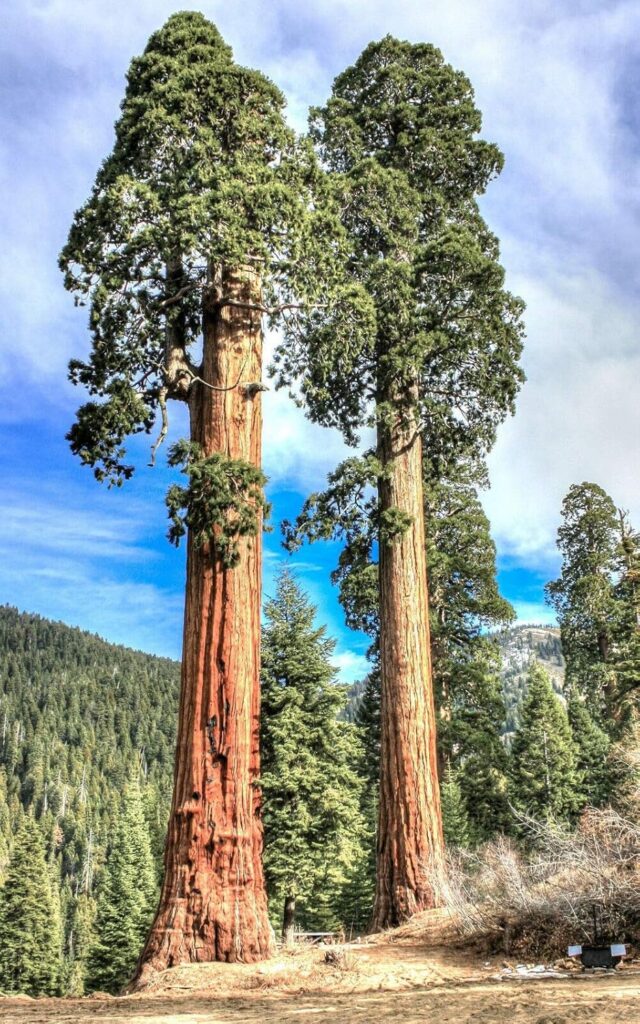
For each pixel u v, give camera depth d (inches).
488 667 1068.5
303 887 1039.6
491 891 458.6
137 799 2144.4
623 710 1223.5
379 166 683.4
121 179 499.5
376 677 1336.1
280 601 1142.3
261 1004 341.1
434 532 1093.8
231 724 474.9
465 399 704.4
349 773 1079.6
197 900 442.9
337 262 561.6
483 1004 286.0
